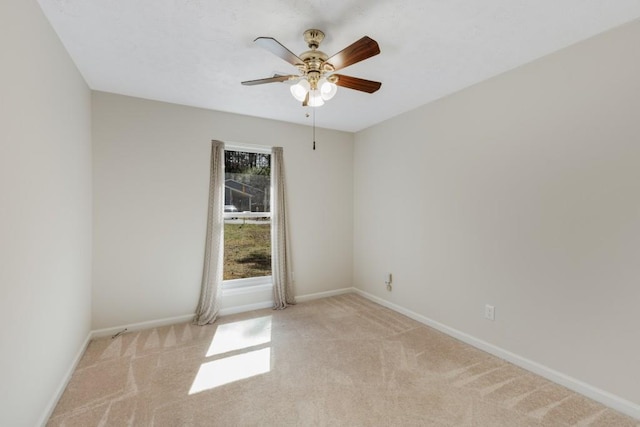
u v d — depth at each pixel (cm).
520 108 233
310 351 258
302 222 398
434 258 308
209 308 325
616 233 184
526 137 229
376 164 392
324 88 195
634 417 176
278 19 178
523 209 232
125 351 256
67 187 213
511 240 240
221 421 174
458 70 242
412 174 335
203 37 198
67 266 213
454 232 287
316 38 191
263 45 163
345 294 429
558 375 211
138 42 203
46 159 176
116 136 290
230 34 194
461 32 191
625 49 180
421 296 324
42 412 169
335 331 301
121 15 175
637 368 176
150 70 243
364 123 389
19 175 144
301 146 395
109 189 288
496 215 250
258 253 380
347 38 198
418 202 327
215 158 334
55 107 190
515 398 195
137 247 301
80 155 246
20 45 145
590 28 185
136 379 215
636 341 177
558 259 211
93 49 211
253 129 361
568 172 205
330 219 419
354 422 173
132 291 299
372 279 401
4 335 131
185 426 170
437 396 197
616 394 184
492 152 253
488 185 256
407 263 343
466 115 275
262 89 281
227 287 360
